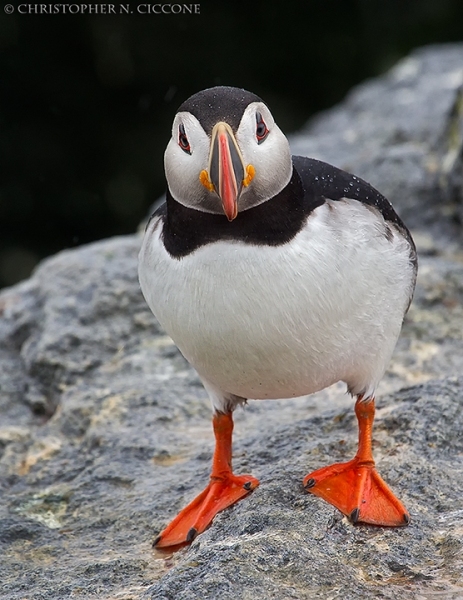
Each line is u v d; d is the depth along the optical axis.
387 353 5.76
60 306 8.89
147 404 7.60
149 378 8.05
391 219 5.79
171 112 17.09
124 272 9.12
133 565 5.57
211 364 5.45
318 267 5.11
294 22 17.44
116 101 17.03
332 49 17.50
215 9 17.11
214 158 4.93
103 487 6.62
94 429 7.34
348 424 6.55
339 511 5.49
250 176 4.98
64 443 7.44
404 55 17.50
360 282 5.25
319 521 5.38
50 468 7.04
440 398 6.44
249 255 5.09
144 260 5.54
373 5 17.50
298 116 17.50
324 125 14.18
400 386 7.46
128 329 8.65
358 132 12.98
